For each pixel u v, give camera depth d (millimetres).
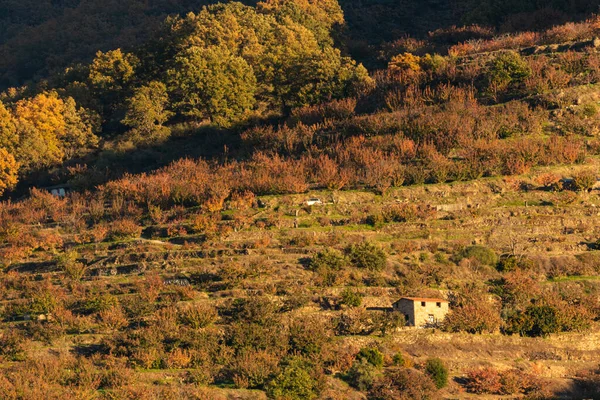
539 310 179375
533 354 173500
